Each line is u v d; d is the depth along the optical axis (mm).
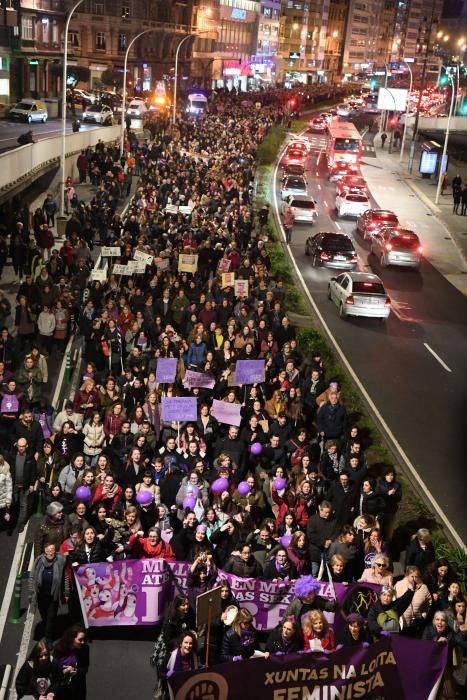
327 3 174625
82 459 12297
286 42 161125
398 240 35438
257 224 39281
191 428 13359
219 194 39438
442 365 23750
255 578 10312
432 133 87750
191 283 22250
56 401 17844
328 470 13484
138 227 30438
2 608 11148
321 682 8234
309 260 35938
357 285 27359
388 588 9531
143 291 22047
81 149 47406
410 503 14898
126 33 94875
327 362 21594
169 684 7941
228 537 11125
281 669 8133
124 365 17656
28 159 34281
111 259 25922
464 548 13734
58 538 10578
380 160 75250
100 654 10430
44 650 8711
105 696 9711
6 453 13180
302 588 9523
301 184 49062
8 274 27078
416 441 18234
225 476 12125
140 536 10711
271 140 71250
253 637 9508
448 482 16344
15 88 70938
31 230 33375
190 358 17688
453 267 37469
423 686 8586
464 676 10164
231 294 22000
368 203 46312
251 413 15211
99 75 94250
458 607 9523
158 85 88125
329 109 124375
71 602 10375
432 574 10375
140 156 49500
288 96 110000
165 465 12562
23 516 12758
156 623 10562
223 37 125188
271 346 18172
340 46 192500
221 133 63500
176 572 10422
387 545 12180
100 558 10523
